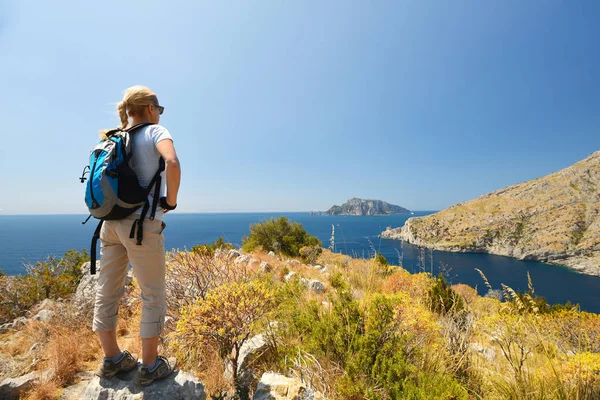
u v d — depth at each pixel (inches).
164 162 75.4
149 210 72.4
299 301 168.4
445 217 5064.0
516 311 133.6
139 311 150.6
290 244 735.1
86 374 105.5
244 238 871.7
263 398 72.0
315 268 442.9
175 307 140.9
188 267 150.0
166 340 122.7
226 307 102.7
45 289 234.2
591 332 167.0
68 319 149.0
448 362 116.6
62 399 88.7
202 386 80.4
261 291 109.7
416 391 86.7
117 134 72.9
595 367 99.1
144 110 80.8
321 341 113.0
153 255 72.2
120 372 77.7
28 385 91.9
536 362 124.0
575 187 4926.2
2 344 139.6
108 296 76.2
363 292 227.3
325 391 90.1
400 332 117.5
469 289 351.3
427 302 215.8
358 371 97.0
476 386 108.8
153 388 72.2
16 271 1165.7
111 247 76.7
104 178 64.3
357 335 112.9
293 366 100.3
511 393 101.3
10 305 207.8
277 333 123.3
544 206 4581.7
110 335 76.5
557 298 1784.0
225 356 111.0
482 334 147.9
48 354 114.5
